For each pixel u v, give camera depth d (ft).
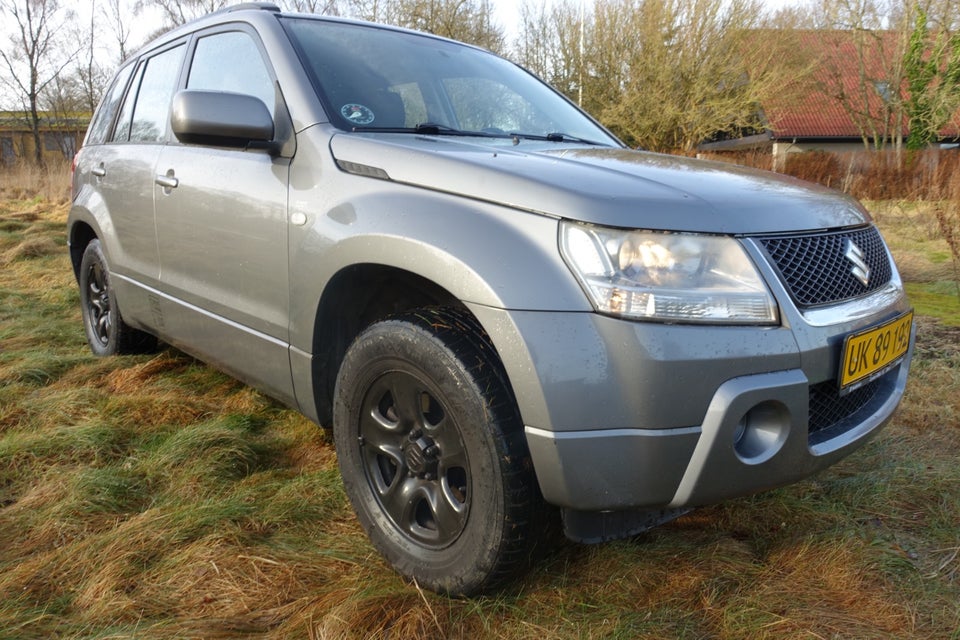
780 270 5.53
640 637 5.42
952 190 28.60
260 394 10.60
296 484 7.72
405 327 5.88
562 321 5.16
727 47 69.51
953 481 8.04
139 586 6.07
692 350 5.04
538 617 5.67
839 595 6.04
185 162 9.09
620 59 70.59
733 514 7.27
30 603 5.84
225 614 5.72
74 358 12.37
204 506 7.14
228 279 8.22
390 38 9.30
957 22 65.41
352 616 5.51
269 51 8.22
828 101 89.56
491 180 5.76
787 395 5.30
